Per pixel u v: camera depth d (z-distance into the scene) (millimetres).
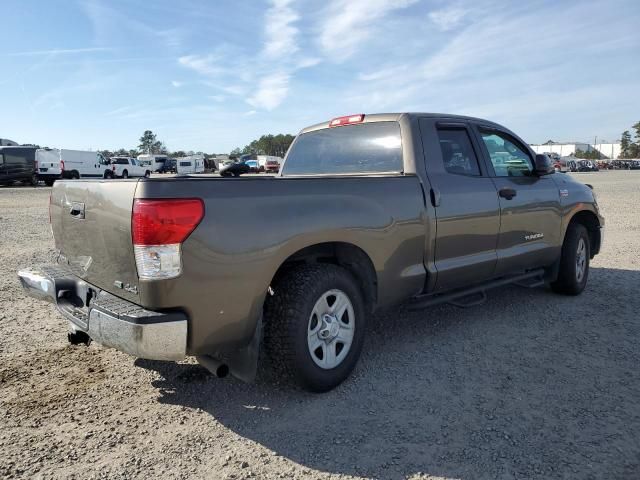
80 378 3789
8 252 8766
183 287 2809
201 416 3242
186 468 2691
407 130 4305
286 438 2979
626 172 61656
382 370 3895
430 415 3205
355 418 3188
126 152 107688
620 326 4789
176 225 2760
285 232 3193
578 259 5812
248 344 3207
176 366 4012
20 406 3354
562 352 4184
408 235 3992
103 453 2828
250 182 3107
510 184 4973
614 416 3150
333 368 3527
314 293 3336
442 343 4430
